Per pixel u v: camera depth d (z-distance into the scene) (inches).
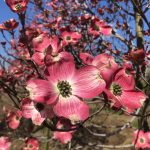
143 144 16.1
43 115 7.2
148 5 20.1
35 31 13.1
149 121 28.3
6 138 11.6
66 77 7.6
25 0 9.4
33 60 9.2
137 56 11.1
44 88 7.4
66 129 7.8
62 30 15.2
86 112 7.4
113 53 24.2
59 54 7.8
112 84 7.7
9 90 9.7
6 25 11.6
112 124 50.3
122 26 27.8
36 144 13.1
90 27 20.1
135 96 7.9
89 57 8.0
